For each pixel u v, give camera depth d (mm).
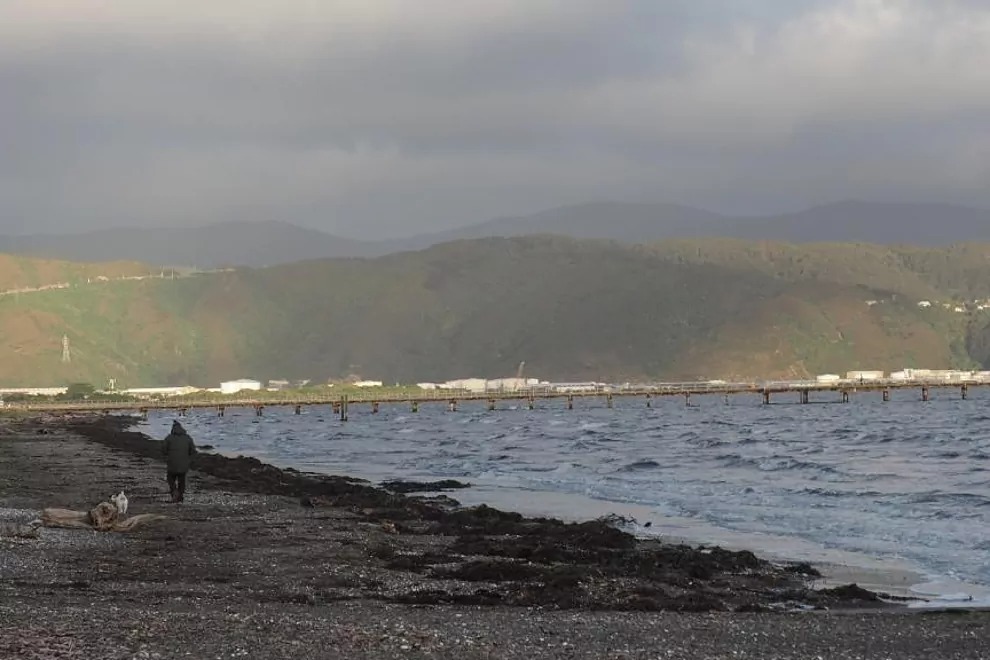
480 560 22656
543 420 151875
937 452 68500
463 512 32219
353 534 26828
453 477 54250
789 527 31312
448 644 13406
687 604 18109
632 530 31016
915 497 38375
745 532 30344
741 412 171250
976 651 14156
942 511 34031
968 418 131625
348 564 21547
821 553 26094
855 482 46594
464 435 111562
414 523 30422
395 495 38625
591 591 18953
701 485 46000
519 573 20391
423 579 19953
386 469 62000
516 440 97500
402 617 15500
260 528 27719
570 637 14297
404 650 12930
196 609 15516
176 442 33969
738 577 22078
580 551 24391
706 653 13594
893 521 32062
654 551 24734
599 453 74188
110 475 46281
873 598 19750
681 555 24094
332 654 12547
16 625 13477
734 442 84875
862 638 14922
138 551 22344
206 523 28594
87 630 13266
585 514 35531
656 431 110812
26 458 61719
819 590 20484
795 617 16922
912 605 19109
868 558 25172
